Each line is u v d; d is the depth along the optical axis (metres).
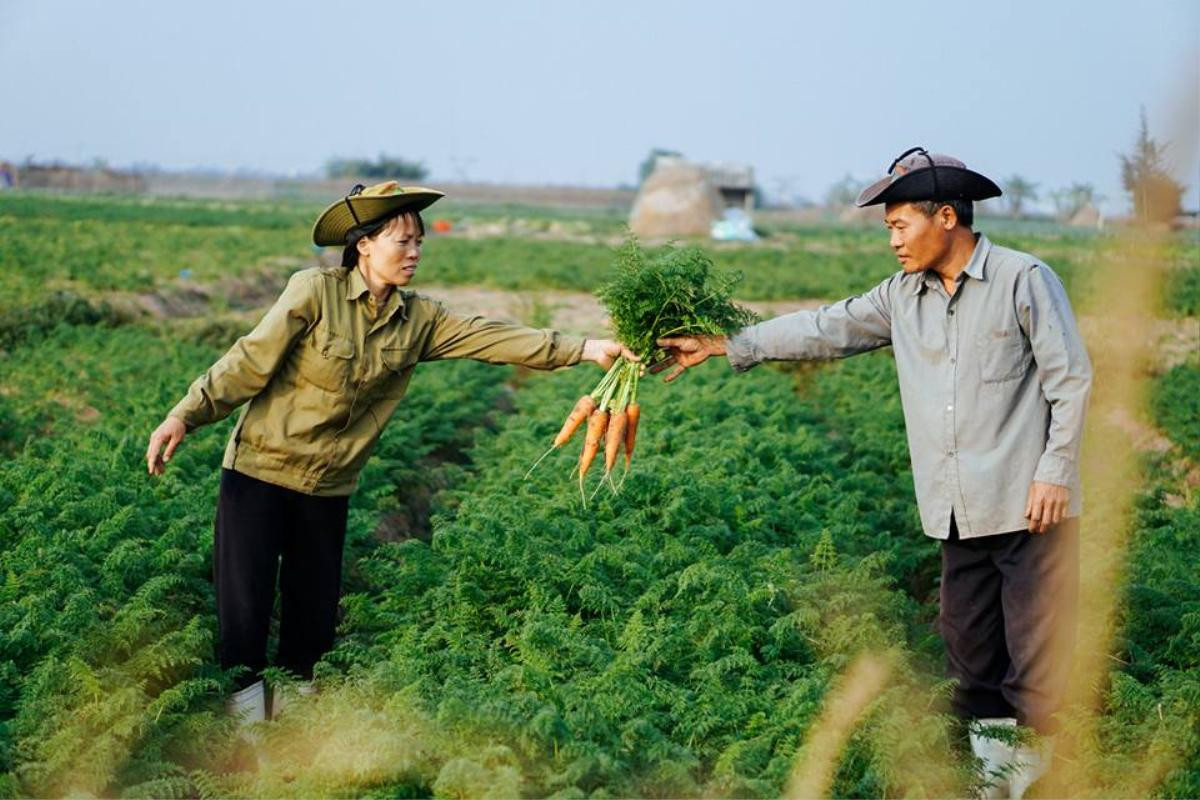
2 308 20.28
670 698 6.00
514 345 6.59
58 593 6.90
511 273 33.38
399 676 5.84
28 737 5.49
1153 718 5.82
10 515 8.07
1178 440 12.98
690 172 63.81
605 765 5.11
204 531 8.23
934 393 5.82
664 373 15.23
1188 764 5.52
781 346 6.41
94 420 13.07
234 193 109.31
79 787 5.16
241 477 6.25
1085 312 18.14
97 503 8.28
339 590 6.66
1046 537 5.72
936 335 5.81
